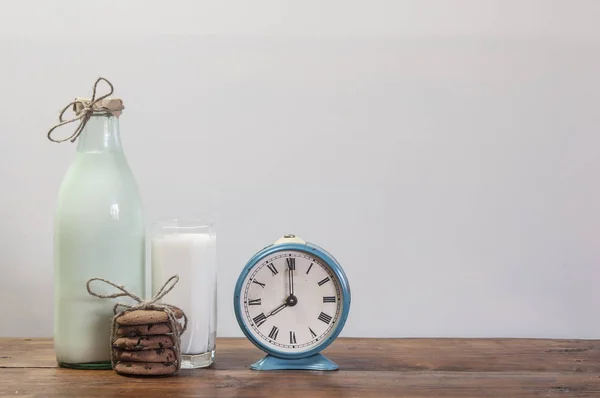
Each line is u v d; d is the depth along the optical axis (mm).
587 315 1435
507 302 1433
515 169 1424
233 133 1410
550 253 1430
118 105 1050
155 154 1408
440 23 1416
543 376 1041
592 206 1428
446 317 1431
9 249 1412
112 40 1399
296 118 1410
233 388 953
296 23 1409
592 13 1420
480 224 1427
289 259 1055
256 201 1416
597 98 1422
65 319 1044
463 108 1418
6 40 1396
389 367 1088
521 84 1420
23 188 1408
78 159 1053
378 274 1426
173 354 1006
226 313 1420
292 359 1060
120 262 1038
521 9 1420
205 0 1401
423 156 1418
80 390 937
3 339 1301
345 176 1417
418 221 1423
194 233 1077
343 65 1410
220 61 1406
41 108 1400
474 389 964
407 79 1413
